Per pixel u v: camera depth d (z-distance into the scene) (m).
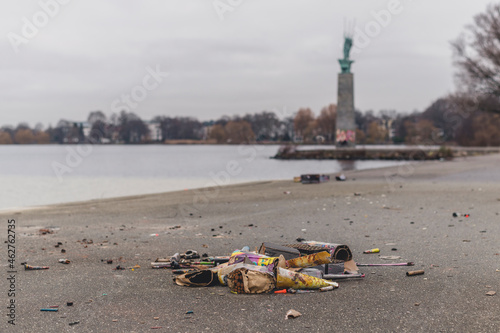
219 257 10.52
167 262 10.81
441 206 19.86
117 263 10.89
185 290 8.80
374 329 6.91
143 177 53.94
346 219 16.94
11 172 66.69
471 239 13.05
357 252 11.79
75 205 23.09
